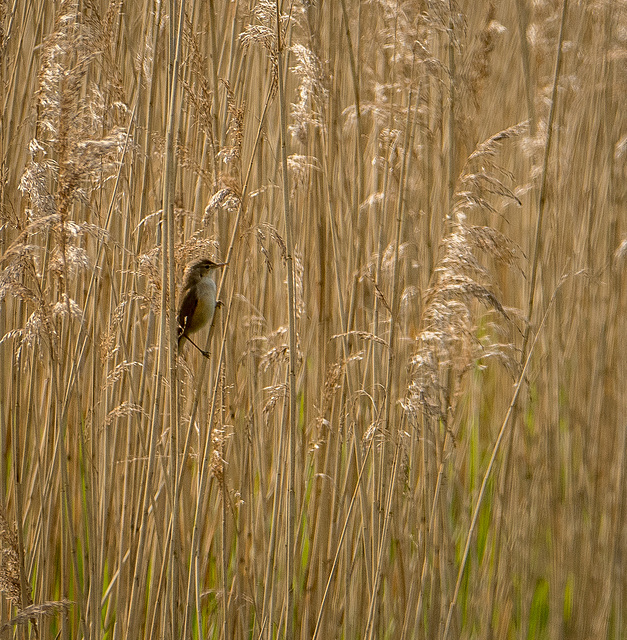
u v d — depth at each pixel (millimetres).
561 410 9570
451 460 8273
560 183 9508
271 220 8367
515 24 10633
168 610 6535
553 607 8859
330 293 8078
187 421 7246
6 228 7039
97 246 7461
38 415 7801
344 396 7727
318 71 7129
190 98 6508
